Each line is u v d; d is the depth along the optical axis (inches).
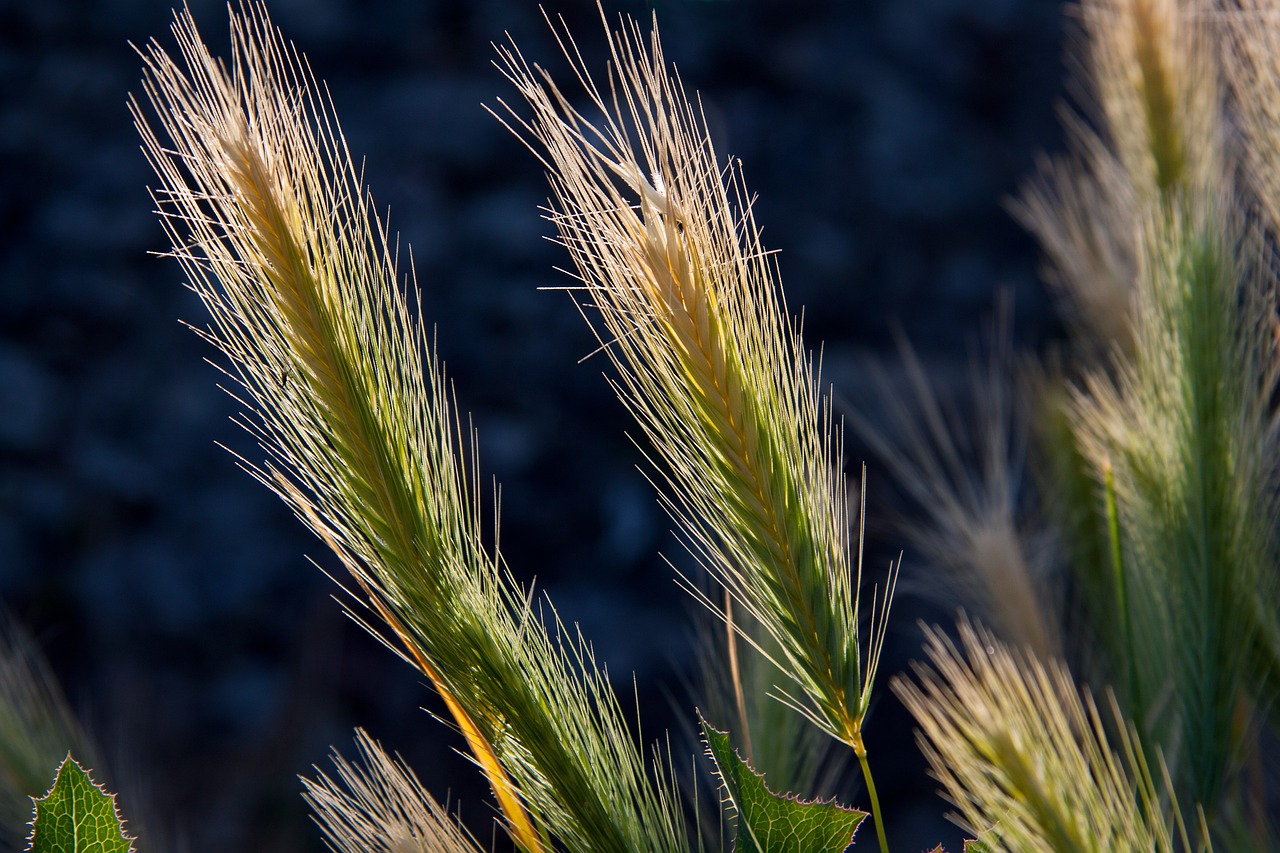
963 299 75.1
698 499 19.9
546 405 69.2
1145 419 23.4
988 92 87.4
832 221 78.6
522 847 20.7
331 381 19.5
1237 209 23.9
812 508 19.7
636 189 19.3
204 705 55.0
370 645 57.1
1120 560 22.8
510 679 20.0
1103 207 29.9
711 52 86.1
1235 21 23.5
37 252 72.5
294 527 64.0
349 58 82.8
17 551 60.2
